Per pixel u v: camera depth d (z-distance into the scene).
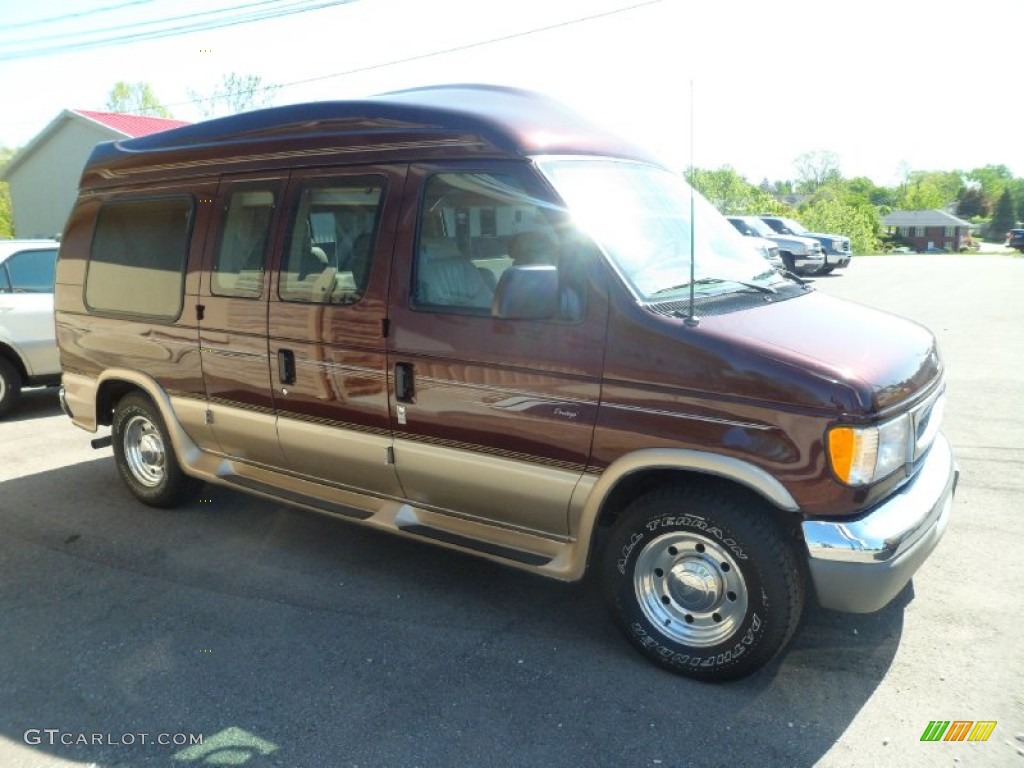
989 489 5.32
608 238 3.44
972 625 3.74
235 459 4.91
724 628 3.31
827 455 2.95
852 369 3.04
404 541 4.92
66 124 29.88
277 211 4.35
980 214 117.06
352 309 4.01
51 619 4.02
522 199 3.53
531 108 4.04
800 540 3.19
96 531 5.14
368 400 4.03
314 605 4.11
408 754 2.98
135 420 5.46
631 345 3.25
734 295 3.70
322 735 3.10
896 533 3.02
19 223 32.34
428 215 3.80
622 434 3.29
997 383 8.17
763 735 3.04
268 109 4.47
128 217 5.20
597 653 3.63
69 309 5.63
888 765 2.87
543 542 3.71
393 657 3.62
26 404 8.90
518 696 3.32
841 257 22.12
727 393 3.08
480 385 3.63
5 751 3.05
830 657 3.52
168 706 3.30
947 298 15.30
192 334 4.80
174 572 4.52
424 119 3.84
